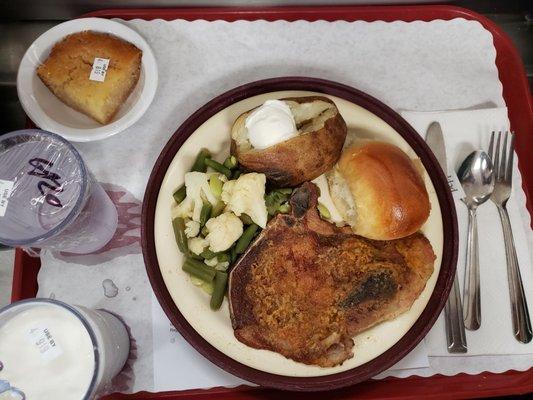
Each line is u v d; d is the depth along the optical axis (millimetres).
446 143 422
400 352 349
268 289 354
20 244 321
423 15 453
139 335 383
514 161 430
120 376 374
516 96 448
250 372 341
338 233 371
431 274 363
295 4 451
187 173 369
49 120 387
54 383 315
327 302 353
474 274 392
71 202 340
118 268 395
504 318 389
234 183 361
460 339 378
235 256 368
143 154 417
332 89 399
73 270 393
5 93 459
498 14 489
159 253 363
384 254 362
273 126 346
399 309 353
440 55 447
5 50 460
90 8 448
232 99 391
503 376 384
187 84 433
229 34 443
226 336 348
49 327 319
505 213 408
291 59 442
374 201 349
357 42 447
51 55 395
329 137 354
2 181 342
